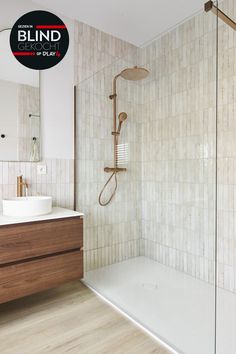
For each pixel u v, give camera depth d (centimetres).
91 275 230
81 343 141
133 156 236
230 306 181
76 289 208
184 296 189
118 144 238
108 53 259
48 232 167
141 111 228
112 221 243
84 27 240
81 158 235
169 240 213
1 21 196
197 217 188
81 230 184
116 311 174
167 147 211
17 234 154
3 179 195
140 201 238
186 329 151
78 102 235
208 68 178
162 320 161
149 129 226
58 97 224
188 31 193
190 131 191
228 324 159
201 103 182
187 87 194
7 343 141
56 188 222
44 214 178
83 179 235
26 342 142
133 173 237
